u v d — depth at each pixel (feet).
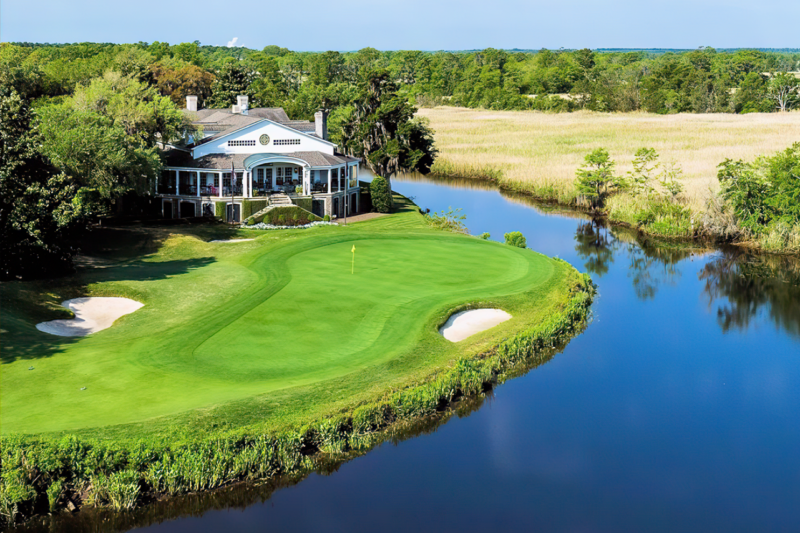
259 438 80.33
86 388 88.22
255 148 225.35
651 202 238.07
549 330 121.08
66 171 163.43
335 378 95.20
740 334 133.69
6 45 509.35
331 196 224.94
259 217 204.33
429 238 179.32
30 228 129.49
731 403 104.73
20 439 73.56
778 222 205.57
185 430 79.20
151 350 101.19
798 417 100.99
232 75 429.38
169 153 223.71
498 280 143.43
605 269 180.96
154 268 147.74
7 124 142.00
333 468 83.71
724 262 190.08
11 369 92.99
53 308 120.26
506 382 108.58
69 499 73.87
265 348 104.42
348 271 145.79
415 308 122.93
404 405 92.32
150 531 72.54
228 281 136.77
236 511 75.87
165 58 540.52
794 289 165.27
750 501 81.15
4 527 70.69
